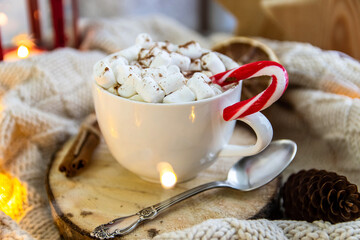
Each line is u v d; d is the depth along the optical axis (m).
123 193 0.30
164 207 0.28
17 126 0.34
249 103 0.26
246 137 0.36
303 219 0.29
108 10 0.64
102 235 0.26
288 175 0.34
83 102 0.39
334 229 0.26
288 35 0.47
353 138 0.33
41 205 0.31
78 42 0.49
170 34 0.54
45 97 0.37
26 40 0.42
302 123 0.39
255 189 0.30
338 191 0.27
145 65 0.29
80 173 0.32
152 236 0.26
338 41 0.43
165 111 0.25
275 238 0.25
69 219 0.27
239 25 0.50
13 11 0.54
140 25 0.53
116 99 0.26
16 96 0.36
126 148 0.28
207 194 0.30
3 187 0.31
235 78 0.27
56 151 0.35
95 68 0.28
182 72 0.28
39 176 0.34
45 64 0.38
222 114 0.27
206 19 0.77
